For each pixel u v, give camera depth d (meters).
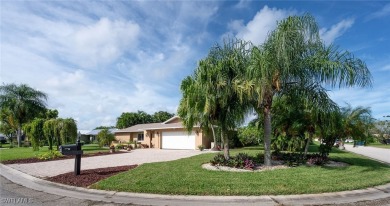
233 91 11.57
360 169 11.39
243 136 28.17
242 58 11.85
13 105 42.84
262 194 7.32
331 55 11.35
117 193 7.61
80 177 9.93
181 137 30.59
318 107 12.24
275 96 12.73
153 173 9.99
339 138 14.90
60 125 22.22
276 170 10.54
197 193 7.42
